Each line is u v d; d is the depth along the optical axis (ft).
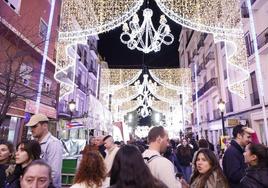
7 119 36.04
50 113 48.55
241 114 62.59
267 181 9.66
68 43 46.62
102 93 77.10
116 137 52.37
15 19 37.93
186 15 29.60
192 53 118.42
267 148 10.57
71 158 26.61
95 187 10.30
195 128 111.65
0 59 30.01
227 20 32.01
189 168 27.68
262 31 52.11
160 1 28.60
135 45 30.76
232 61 47.50
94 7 29.14
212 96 88.17
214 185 10.91
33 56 41.39
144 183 6.49
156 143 10.89
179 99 88.38
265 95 51.29
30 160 10.21
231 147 13.01
